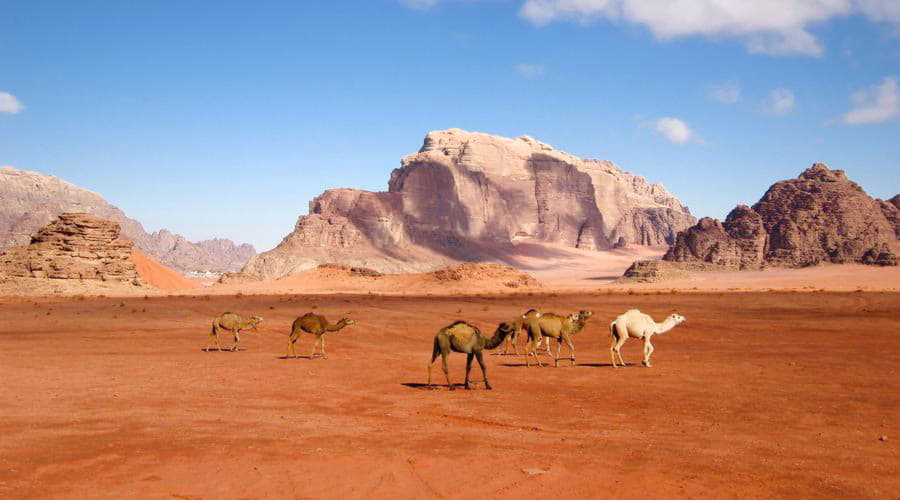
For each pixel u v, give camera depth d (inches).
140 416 553.3
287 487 353.1
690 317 2113.7
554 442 461.4
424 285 5442.9
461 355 1130.0
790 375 824.3
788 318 2016.5
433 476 374.0
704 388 725.3
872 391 696.4
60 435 473.1
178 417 550.0
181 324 1889.8
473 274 5595.5
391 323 1895.9
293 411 587.5
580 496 342.6
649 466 398.0
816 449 447.2
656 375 837.2
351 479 367.2
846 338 1352.1
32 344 1282.0
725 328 1663.4
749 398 657.6
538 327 950.4
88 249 4525.1
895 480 374.6
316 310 2556.6
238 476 371.2
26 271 4274.1
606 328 1739.7
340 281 5851.4
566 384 763.4
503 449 435.8
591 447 446.3
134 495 338.0
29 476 367.2
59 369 893.8
